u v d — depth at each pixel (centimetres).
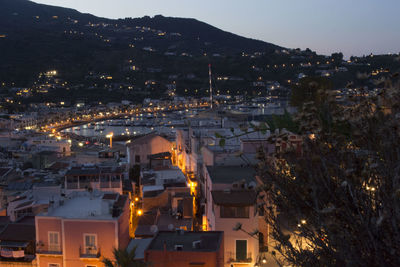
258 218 2738
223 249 2631
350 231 445
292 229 518
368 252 422
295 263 499
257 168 530
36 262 3059
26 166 8094
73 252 2998
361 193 443
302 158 492
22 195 4697
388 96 426
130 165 7506
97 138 17138
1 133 14938
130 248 3133
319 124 477
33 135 16138
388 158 421
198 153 5609
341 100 480
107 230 2995
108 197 3556
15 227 3319
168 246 2531
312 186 460
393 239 403
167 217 4062
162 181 5184
